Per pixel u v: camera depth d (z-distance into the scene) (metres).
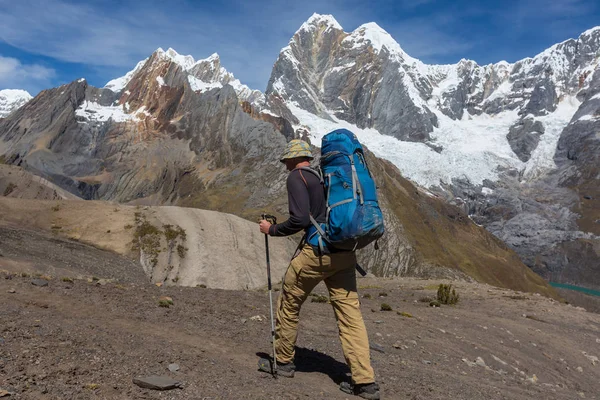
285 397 5.31
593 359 15.26
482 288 29.42
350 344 5.93
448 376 8.59
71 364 5.10
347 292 5.96
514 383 9.93
